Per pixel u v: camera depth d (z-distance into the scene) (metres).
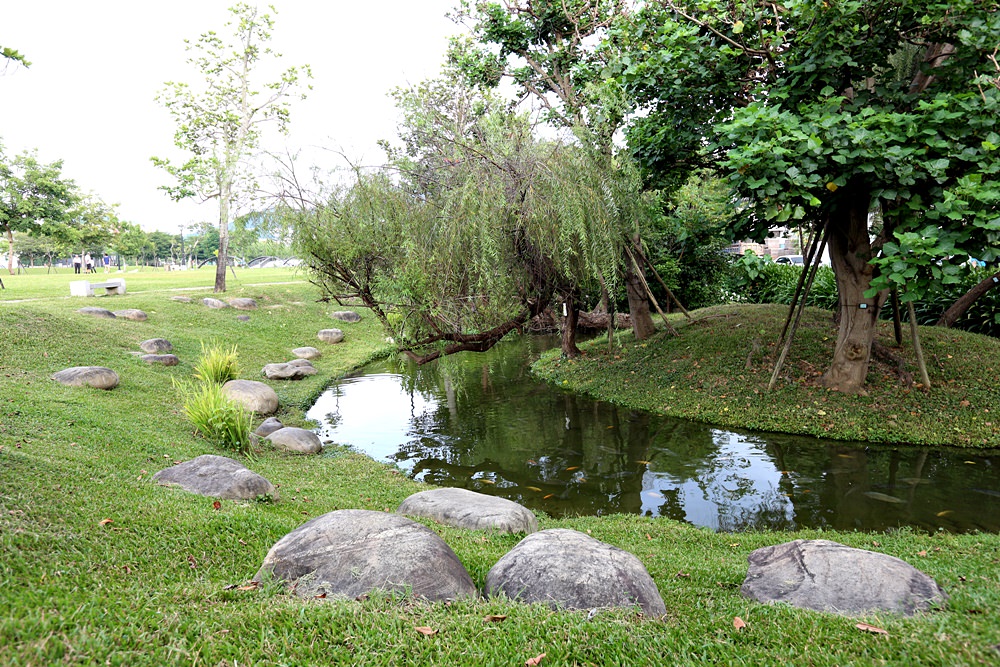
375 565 3.48
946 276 6.81
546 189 8.89
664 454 8.68
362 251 8.52
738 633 3.07
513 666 2.71
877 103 8.59
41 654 2.40
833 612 3.37
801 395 10.16
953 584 3.83
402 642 2.84
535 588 3.44
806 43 8.10
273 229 8.77
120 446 6.85
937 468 7.62
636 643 2.90
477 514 5.44
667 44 8.72
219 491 5.51
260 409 10.80
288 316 21.36
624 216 10.45
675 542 5.54
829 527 6.04
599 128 10.07
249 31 23.25
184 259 89.56
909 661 2.64
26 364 10.41
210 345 15.76
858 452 8.34
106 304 18.03
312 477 7.28
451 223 8.53
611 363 13.88
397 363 17.48
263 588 3.42
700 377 11.75
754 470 7.84
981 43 7.04
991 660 2.58
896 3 7.70
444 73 15.62
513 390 13.53
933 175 6.86
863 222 9.57
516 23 14.92
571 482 7.72
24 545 3.45
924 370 9.78
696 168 12.16
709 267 18.91
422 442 9.66
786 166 7.22
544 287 10.37
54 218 26.89
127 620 2.82
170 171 21.22
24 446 5.89
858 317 9.94
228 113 23.09
